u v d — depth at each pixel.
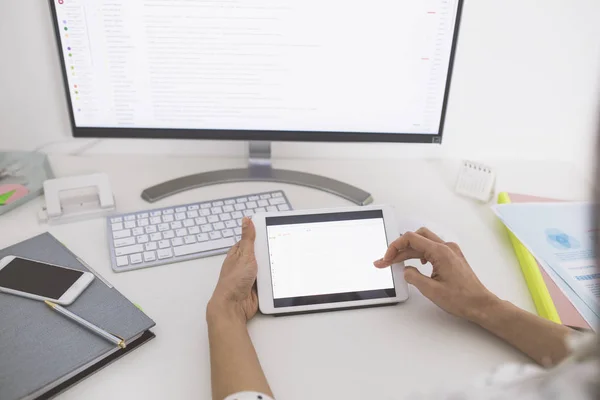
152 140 1.13
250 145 1.07
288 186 1.03
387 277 0.76
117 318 0.67
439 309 0.75
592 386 0.38
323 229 0.78
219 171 1.06
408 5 0.86
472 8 1.04
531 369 0.49
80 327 0.66
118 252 0.81
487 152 1.21
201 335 0.68
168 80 0.91
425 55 0.91
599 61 1.09
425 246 0.75
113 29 0.86
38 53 1.02
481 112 1.16
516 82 1.12
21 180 0.98
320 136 0.97
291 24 0.87
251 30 0.87
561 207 0.98
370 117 0.96
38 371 0.59
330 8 0.86
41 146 1.12
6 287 0.71
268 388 0.58
